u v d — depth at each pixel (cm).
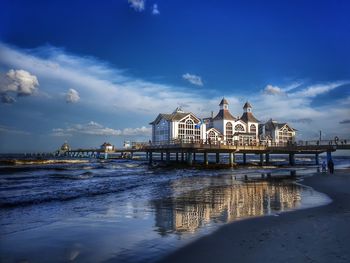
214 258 651
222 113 6769
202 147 4784
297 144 5484
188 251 701
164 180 2628
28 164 5659
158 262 643
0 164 5394
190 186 2136
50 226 953
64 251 717
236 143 5438
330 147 4869
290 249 679
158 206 1312
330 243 713
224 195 1656
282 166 5500
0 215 1116
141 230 901
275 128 7581
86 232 882
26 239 811
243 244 733
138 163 6406
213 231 866
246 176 3141
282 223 935
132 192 1800
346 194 1605
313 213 1085
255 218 1023
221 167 4928
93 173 3481
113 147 10456
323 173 3225
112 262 647
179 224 971
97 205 1343
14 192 1744
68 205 1342
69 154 13950
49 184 2206
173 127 5753
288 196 1584
